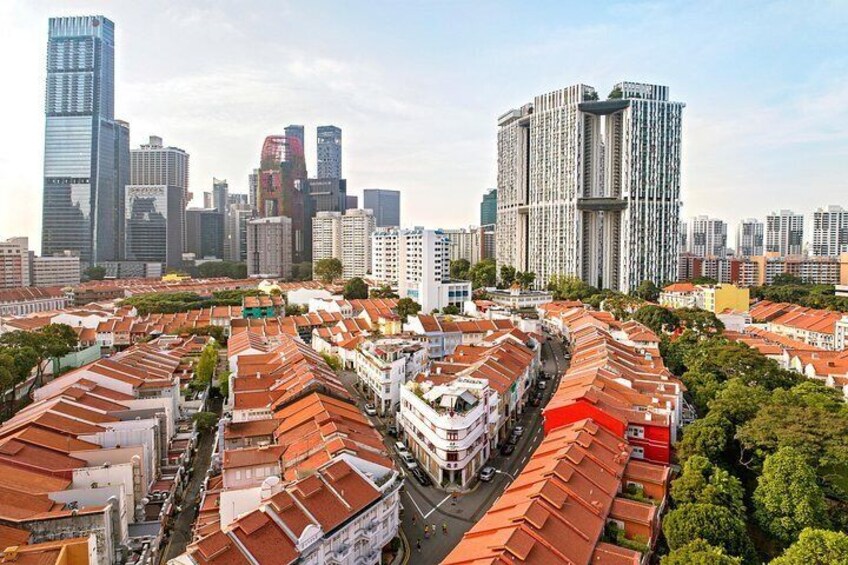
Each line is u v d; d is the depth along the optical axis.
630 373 137.88
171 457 109.19
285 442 97.38
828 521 81.88
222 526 75.75
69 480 82.62
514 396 139.25
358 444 91.75
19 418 105.19
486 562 62.25
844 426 93.00
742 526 74.81
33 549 61.00
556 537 68.94
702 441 98.75
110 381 122.94
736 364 144.25
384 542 82.12
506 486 105.56
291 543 66.81
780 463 85.06
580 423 103.19
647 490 89.56
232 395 127.25
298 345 167.12
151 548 78.62
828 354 178.00
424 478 106.62
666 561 66.75
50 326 174.75
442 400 110.00
